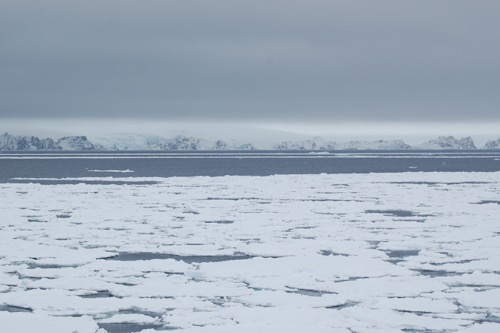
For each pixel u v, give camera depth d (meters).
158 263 18.23
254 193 39.31
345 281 16.31
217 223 26.02
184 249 20.41
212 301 14.54
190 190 41.47
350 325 12.69
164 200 34.72
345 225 25.20
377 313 13.44
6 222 25.78
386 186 44.78
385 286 15.68
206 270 17.42
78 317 13.29
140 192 39.81
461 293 15.04
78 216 27.75
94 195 37.56
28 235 22.78
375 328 12.52
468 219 26.77
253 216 27.92
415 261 18.42
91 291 15.30
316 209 30.53
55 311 13.77
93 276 16.77
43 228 24.30
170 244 21.31
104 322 13.08
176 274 17.23
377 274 16.91
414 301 14.38
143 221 26.36
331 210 30.08
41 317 13.27
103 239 22.09
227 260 19.02
